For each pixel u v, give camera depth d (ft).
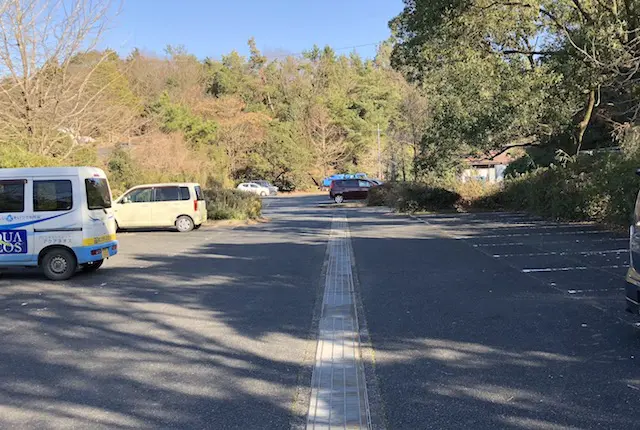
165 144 120.78
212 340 19.84
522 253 37.86
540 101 59.93
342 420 13.01
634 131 52.29
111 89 89.35
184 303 25.94
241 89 249.96
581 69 54.34
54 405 14.20
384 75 255.91
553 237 45.83
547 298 24.44
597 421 12.49
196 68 240.53
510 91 58.75
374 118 231.09
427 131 81.61
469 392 14.42
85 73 72.69
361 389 14.92
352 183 129.18
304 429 12.61
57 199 32.45
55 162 55.62
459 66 59.62
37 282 32.04
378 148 207.00
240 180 207.31
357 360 17.31
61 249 32.48
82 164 72.02
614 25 48.21
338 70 269.85
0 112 64.03
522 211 75.97
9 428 12.87
